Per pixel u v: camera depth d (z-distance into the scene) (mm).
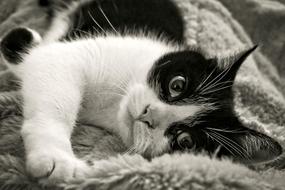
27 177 355
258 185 355
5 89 459
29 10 587
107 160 363
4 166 364
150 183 344
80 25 501
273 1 750
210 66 445
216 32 581
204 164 359
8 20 574
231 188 348
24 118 385
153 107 404
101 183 344
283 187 362
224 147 414
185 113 413
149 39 482
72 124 396
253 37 691
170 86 421
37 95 388
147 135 403
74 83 410
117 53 440
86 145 398
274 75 640
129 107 408
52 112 381
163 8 541
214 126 420
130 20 511
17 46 455
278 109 534
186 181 344
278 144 406
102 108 435
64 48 431
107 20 482
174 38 516
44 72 403
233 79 447
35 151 354
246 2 706
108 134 427
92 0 530
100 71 431
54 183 345
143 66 433
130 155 377
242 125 430
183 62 434
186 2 597
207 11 613
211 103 425
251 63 585
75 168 351
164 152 409
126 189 345
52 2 570
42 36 521
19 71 432
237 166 375
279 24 699
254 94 535
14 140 390
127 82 432
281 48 687
